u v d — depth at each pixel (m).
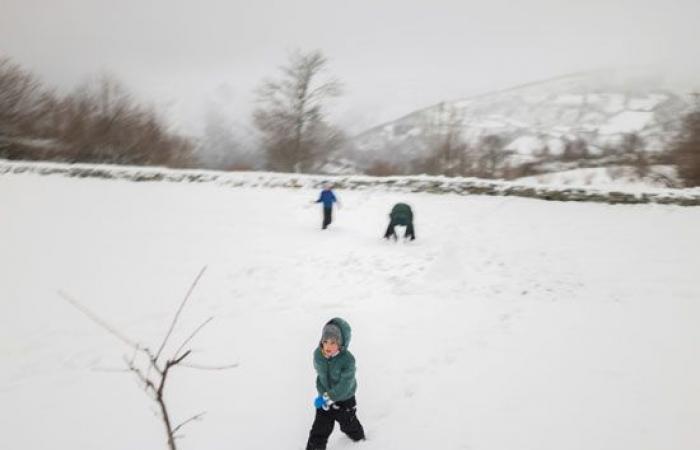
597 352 6.40
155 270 10.45
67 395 5.66
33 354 6.74
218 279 9.84
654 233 12.90
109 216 15.84
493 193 18.78
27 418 5.19
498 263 10.53
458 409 5.08
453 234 13.28
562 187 18.06
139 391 5.71
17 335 7.33
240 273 10.16
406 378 5.75
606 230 13.37
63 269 10.52
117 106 33.62
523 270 10.05
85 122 32.41
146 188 20.95
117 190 20.27
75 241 12.78
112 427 5.00
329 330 4.05
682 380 5.64
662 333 7.02
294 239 12.95
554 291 8.90
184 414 5.18
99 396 5.62
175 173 22.75
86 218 15.45
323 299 8.62
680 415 4.93
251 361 6.38
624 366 6.01
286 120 35.03
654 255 11.00
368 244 12.31
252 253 11.59
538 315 7.75
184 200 18.72
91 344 7.04
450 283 9.30
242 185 21.80
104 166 24.22
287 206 17.77
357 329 7.27
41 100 32.16
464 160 34.66
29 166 23.14
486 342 6.73
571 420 4.86
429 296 8.66
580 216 15.21
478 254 11.23
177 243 12.62
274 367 6.19
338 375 4.17
